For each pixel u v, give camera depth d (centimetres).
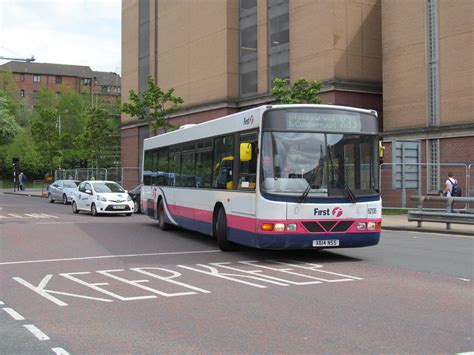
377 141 1155
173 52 4569
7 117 6994
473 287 861
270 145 1101
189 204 1559
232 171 1253
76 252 1303
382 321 654
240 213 1194
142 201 2103
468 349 546
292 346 559
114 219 2364
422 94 2742
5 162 8644
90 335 607
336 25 3080
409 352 537
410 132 2775
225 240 1303
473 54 2508
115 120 5534
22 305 755
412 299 775
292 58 3362
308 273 1001
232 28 3916
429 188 2641
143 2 5053
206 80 4141
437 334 598
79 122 8975
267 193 1088
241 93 3912
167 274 995
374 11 3198
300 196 1088
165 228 1836
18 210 2989
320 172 1108
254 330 621
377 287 863
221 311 712
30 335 608
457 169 2538
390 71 2911
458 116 2578
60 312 714
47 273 1010
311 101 2769
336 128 1130
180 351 547
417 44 2767
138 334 609
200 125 1499
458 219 1788
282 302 761
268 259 1188
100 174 4669
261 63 3684
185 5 4406
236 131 1242
